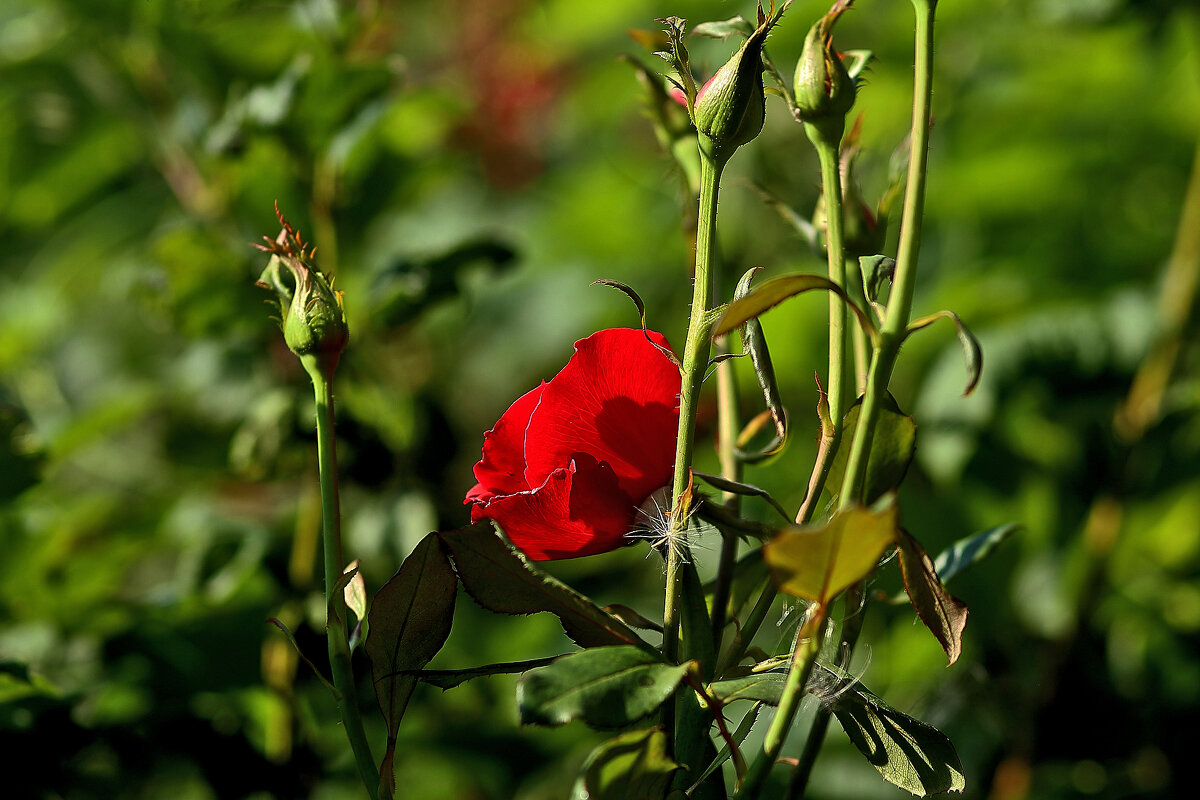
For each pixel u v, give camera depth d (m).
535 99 2.96
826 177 1.15
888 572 1.30
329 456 1.17
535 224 2.80
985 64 2.44
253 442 1.71
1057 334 2.12
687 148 1.25
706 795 1.17
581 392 1.17
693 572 1.18
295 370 1.91
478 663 1.95
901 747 1.16
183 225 1.72
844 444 1.16
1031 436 2.06
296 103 1.71
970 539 1.28
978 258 2.38
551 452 1.17
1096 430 2.03
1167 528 2.01
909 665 1.85
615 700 1.11
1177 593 1.99
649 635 1.83
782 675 1.16
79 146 2.28
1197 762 1.83
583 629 1.16
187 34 1.88
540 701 1.11
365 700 1.68
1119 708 1.91
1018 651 1.96
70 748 1.48
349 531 1.77
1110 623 2.02
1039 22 2.28
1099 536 1.95
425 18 3.09
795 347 2.26
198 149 2.03
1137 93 2.37
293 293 1.17
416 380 2.55
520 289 2.70
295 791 1.67
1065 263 2.31
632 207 2.71
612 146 2.89
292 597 1.72
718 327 1.11
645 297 2.59
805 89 1.14
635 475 1.17
